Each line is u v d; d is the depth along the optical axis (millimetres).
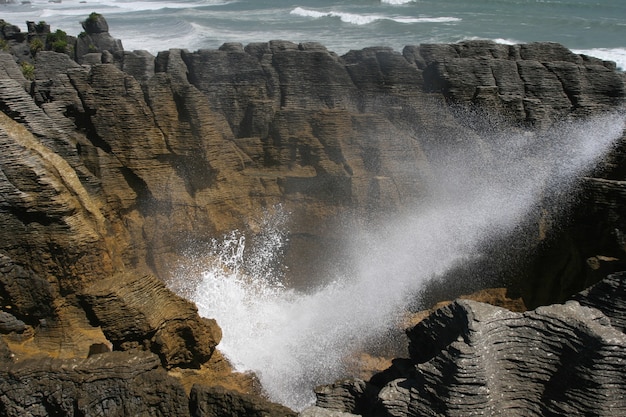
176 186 20047
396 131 21000
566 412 10570
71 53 30469
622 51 55500
